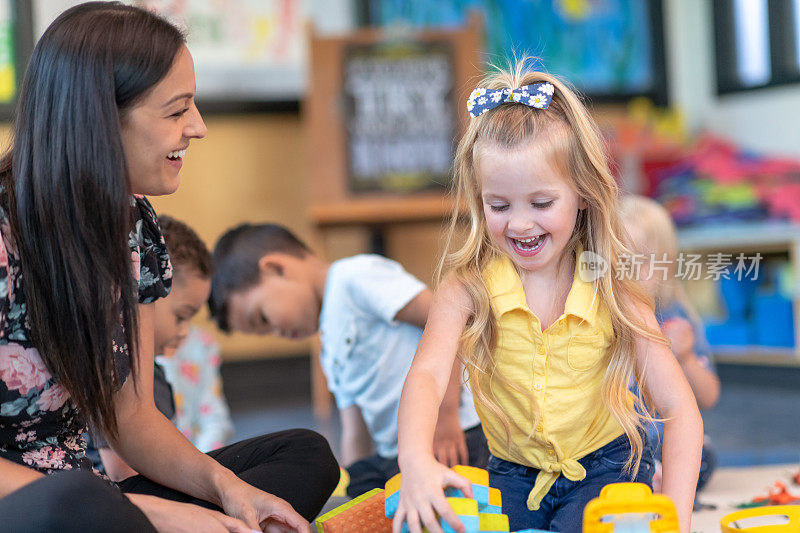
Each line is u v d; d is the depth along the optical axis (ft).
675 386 4.38
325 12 14.76
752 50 15.17
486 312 4.55
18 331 3.83
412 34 13.60
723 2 15.44
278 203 14.79
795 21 14.48
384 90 13.48
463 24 15.16
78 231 3.78
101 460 5.50
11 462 3.75
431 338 4.49
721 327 13.53
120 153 3.80
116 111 3.81
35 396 3.93
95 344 3.87
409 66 13.56
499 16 15.34
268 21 14.53
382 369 6.45
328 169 13.35
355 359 6.54
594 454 4.65
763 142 14.82
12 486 3.59
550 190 4.32
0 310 3.72
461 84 13.56
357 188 13.34
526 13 15.47
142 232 4.50
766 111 14.75
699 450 4.19
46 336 3.84
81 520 3.24
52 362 3.87
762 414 10.84
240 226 6.97
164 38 4.00
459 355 4.56
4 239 3.78
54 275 3.81
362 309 6.44
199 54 14.32
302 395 14.33
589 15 15.78
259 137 14.69
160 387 5.98
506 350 4.61
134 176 4.08
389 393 6.47
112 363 3.98
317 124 13.43
